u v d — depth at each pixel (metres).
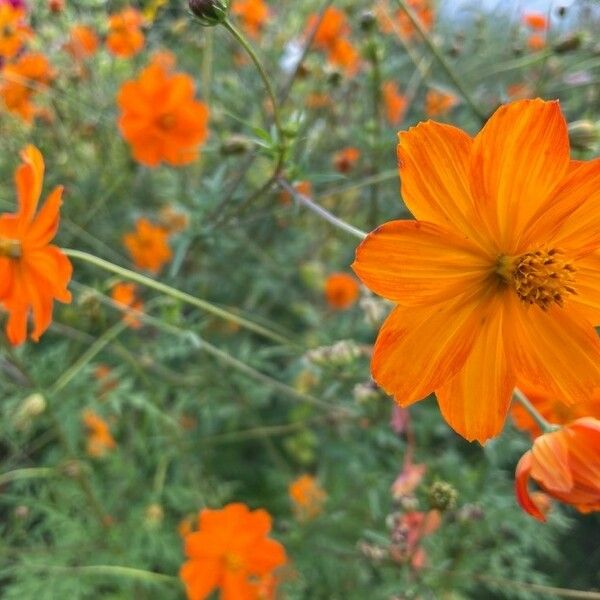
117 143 0.30
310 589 0.25
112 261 0.30
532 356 0.11
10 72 0.27
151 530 0.25
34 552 0.24
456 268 0.10
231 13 0.31
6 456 0.29
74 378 0.24
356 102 0.31
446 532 0.22
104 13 0.27
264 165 0.30
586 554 0.32
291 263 0.32
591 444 0.12
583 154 0.21
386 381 0.11
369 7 0.32
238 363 0.21
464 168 0.10
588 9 0.30
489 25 0.36
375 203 0.27
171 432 0.26
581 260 0.11
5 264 0.14
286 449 0.30
